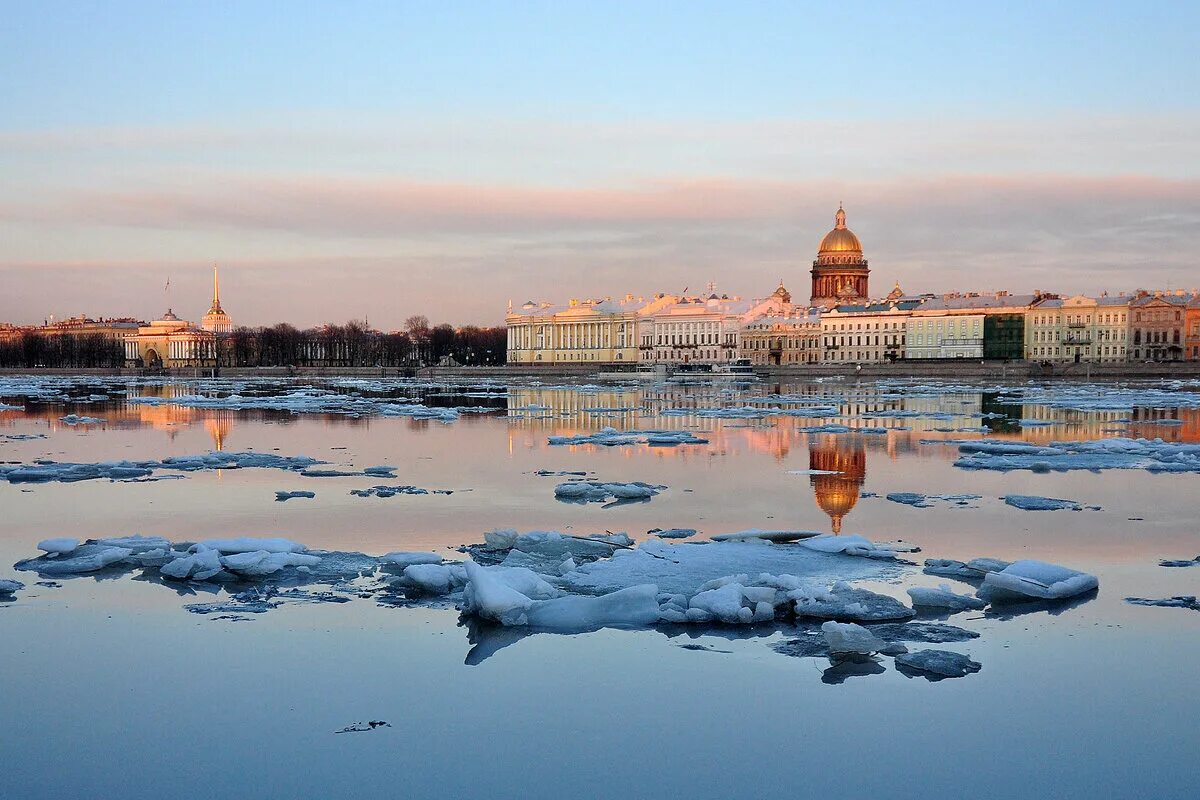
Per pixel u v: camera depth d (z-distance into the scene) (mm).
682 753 24047
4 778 22969
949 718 25562
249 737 24734
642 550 39844
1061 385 183375
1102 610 32969
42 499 53312
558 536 42281
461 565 37000
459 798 22266
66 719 25578
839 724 25250
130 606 33562
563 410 122062
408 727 25234
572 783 22812
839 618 32156
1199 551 41156
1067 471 63844
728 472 63875
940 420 104438
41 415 117938
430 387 197750
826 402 138125
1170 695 26609
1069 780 22828
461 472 64125
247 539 40188
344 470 64938
